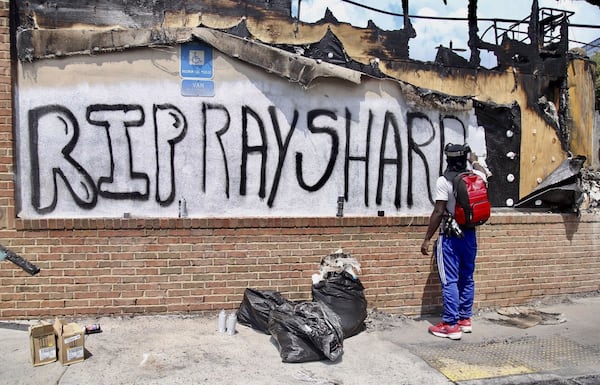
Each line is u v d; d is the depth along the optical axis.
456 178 5.16
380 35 5.72
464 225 5.16
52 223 4.99
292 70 5.36
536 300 6.35
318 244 5.50
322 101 5.54
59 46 4.97
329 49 5.55
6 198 4.93
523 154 6.34
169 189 5.26
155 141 5.21
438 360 4.59
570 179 6.34
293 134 5.48
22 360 4.20
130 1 5.12
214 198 5.35
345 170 5.64
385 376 4.21
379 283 5.70
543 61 6.40
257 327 5.02
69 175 5.09
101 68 5.08
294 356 4.35
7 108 4.89
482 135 6.16
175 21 5.20
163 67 5.19
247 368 4.23
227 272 5.32
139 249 5.14
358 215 5.69
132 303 5.16
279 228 5.39
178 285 5.23
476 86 6.09
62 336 4.13
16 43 4.93
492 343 5.07
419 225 5.77
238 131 5.36
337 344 4.48
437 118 5.93
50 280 5.03
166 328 4.98
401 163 5.80
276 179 5.46
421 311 5.82
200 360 4.34
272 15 5.41
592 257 6.61
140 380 3.94
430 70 5.91
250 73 5.34
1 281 4.98
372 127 5.70
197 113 5.27
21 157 5.00
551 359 4.69
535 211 6.44
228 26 5.32
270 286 5.41
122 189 5.18
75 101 5.06
